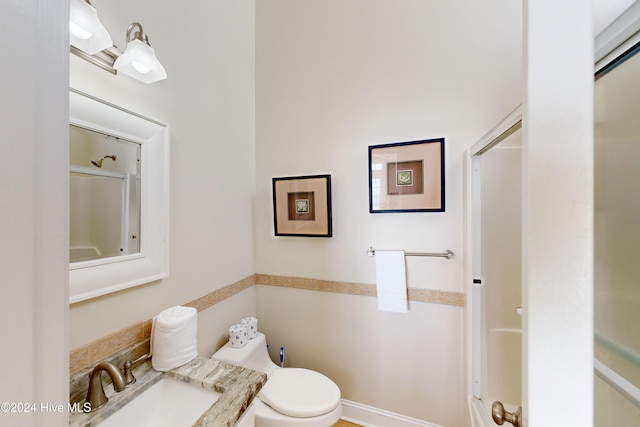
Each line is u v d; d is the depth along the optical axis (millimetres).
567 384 335
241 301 1567
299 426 1078
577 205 328
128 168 904
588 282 327
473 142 1281
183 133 1143
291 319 1653
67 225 304
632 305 475
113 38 852
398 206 1401
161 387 874
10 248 246
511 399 913
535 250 344
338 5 1522
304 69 1601
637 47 467
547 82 334
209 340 1304
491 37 1247
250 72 1660
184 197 1148
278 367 1459
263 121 1691
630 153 477
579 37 324
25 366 258
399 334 1429
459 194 1308
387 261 1407
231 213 1476
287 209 1624
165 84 1053
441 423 1349
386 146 1413
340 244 1538
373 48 1452
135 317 928
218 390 812
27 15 261
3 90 240
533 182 342
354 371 1520
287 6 1639
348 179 1514
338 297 1550
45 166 280
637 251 475
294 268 1639
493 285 1076
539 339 344
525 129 356
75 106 746
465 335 1297
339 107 1526
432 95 1345
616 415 468
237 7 1531
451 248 1330
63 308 300
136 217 929
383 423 1445
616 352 471
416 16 1366
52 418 285
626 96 475
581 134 326
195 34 1211
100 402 715
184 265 1147
